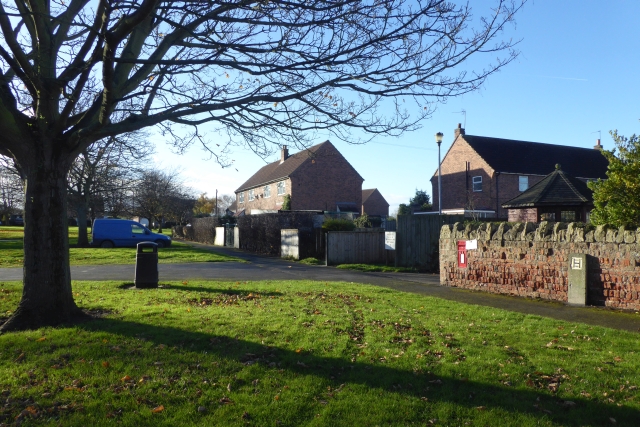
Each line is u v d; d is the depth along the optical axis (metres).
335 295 10.52
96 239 29.97
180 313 8.05
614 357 5.80
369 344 6.35
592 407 4.46
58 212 7.61
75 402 4.53
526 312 8.73
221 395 4.72
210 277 14.96
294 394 4.72
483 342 6.46
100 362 5.52
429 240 18.16
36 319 7.26
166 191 50.28
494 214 35.69
